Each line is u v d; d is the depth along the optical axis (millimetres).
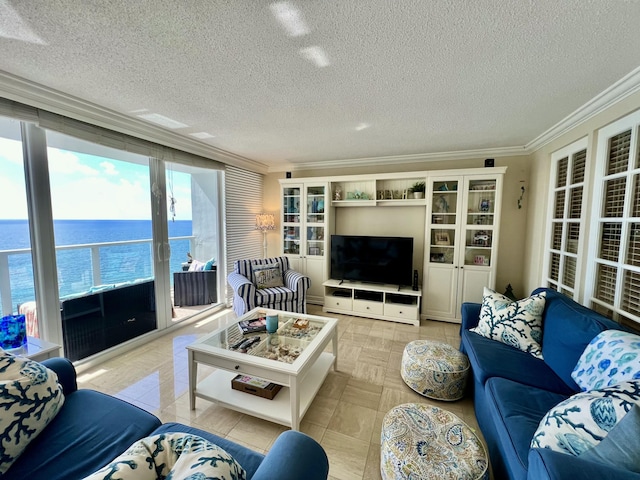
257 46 1422
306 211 4297
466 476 1128
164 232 3154
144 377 2322
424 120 2494
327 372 2164
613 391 936
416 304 3604
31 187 2109
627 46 1404
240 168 4305
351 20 1224
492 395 1490
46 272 2189
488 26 1262
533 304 1993
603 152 2066
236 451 1114
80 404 1337
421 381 2076
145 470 724
